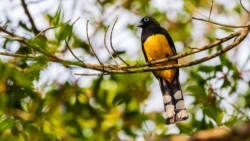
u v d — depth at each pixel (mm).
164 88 11172
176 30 16109
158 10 16094
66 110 11781
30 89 9305
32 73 8352
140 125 11266
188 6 13219
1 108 8484
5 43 9234
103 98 12297
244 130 3660
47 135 8945
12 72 8219
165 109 10828
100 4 14531
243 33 8414
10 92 9062
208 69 11352
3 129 8320
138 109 12078
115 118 12188
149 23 13008
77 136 11219
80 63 8250
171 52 11766
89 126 12070
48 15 11297
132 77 11617
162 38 11773
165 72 11117
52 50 8047
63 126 11234
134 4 15938
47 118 9656
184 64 8484
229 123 9609
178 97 10977
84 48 12172
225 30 10555
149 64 8625
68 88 11000
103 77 12352
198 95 11078
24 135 8625
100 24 14367
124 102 11812
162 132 9984
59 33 8102
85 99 12125
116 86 12500
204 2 15328
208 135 3758
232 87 11328
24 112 9305
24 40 8055
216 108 10859
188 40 15906
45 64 8258
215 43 8484
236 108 10469
